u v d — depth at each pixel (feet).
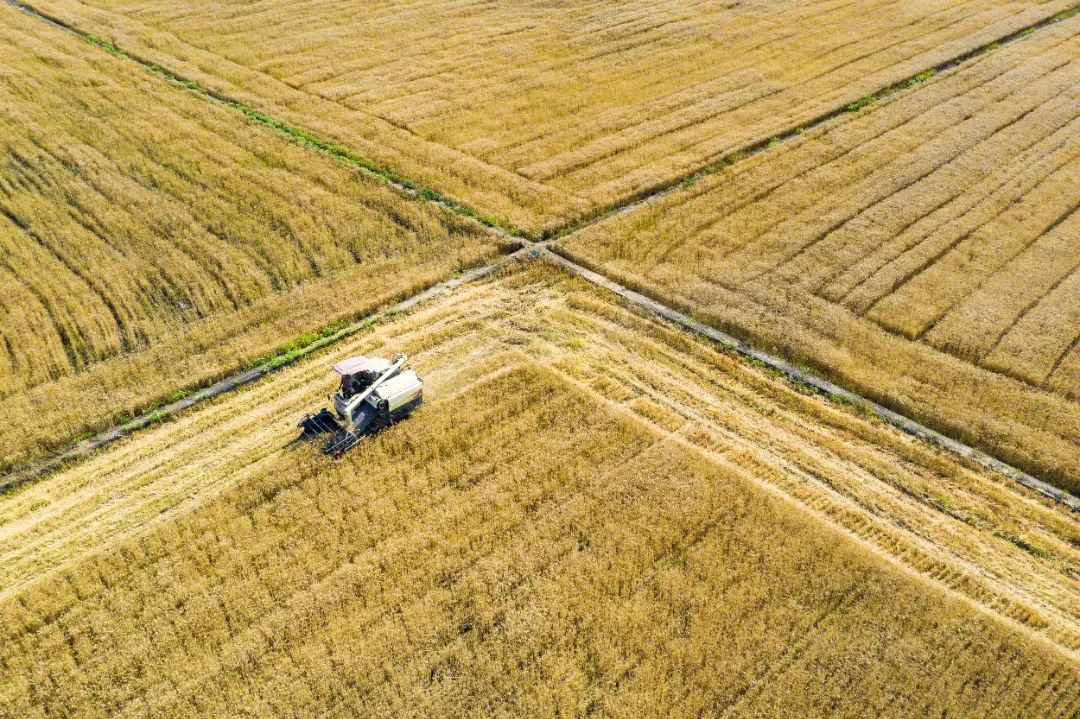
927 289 77.30
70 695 44.14
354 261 82.02
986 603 50.06
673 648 46.09
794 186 94.63
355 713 43.24
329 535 52.85
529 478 57.26
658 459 58.85
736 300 75.92
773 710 43.32
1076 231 86.02
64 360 68.64
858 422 63.67
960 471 59.26
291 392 66.44
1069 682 44.93
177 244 84.02
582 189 93.97
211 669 45.24
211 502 55.62
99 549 52.65
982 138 105.29
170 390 65.51
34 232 85.87
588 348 71.67
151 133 105.70
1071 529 55.01
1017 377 67.15
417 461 58.59
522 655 45.73
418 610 48.19
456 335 72.79
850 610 48.55
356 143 103.55
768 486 57.93
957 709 43.55
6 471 58.90
